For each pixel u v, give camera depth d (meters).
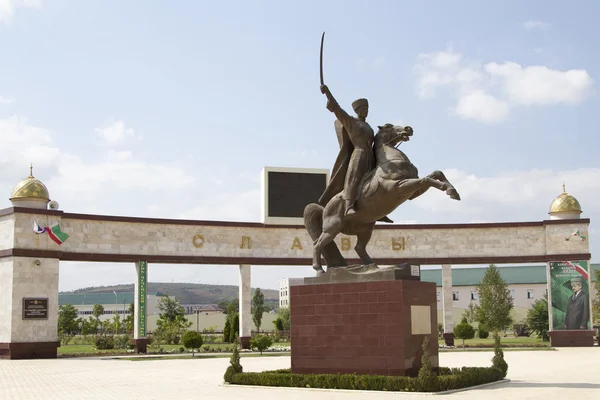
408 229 42.19
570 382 17.20
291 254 41.34
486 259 41.88
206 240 39.66
